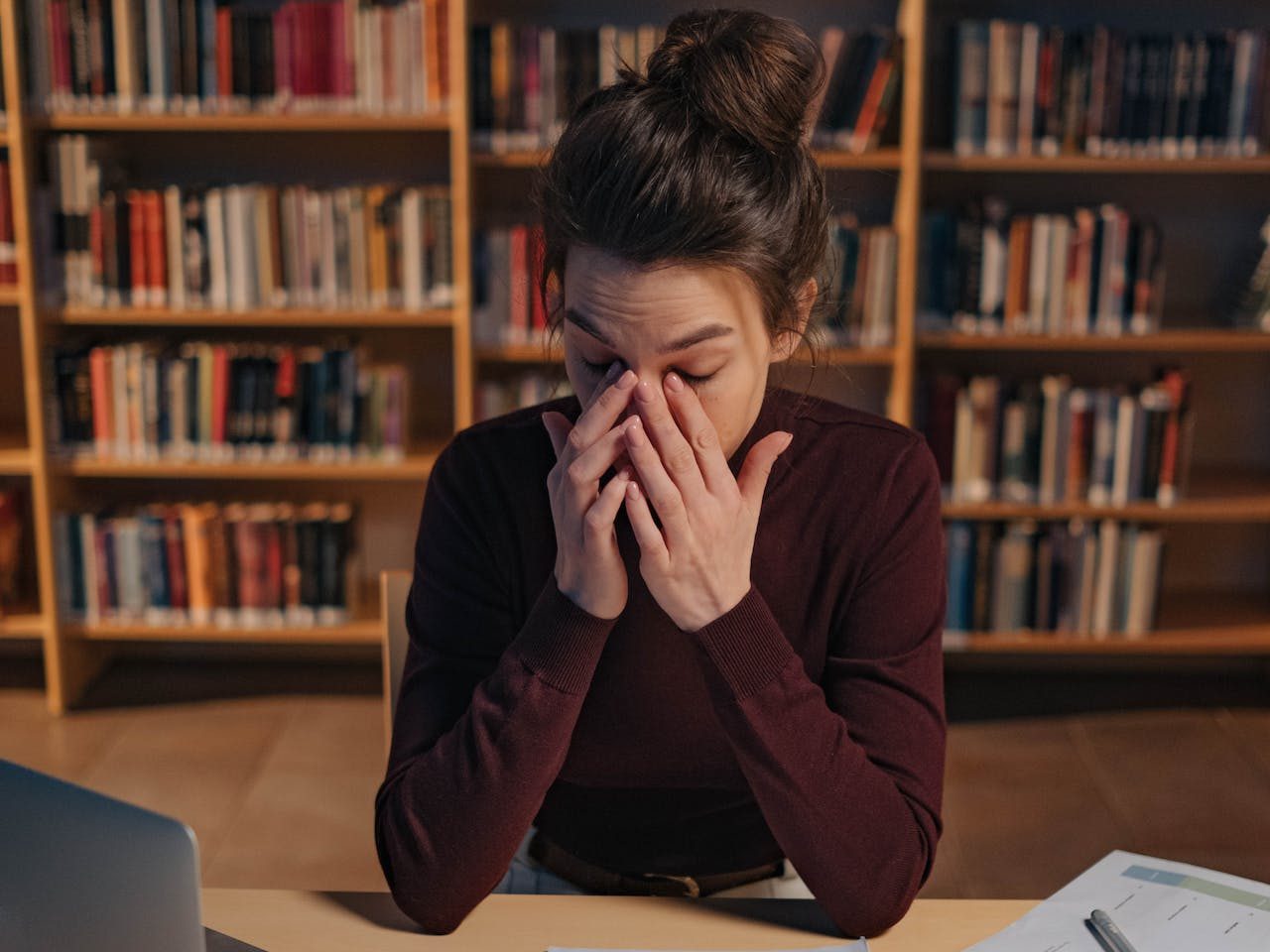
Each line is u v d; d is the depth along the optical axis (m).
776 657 1.06
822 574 1.21
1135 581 3.33
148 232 3.17
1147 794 2.99
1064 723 3.36
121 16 3.08
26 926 0.86
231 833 2.78
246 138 3.45
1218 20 3.37
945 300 3.23
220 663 3.68
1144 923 1.04
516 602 1.23
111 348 3.28
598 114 0.98
